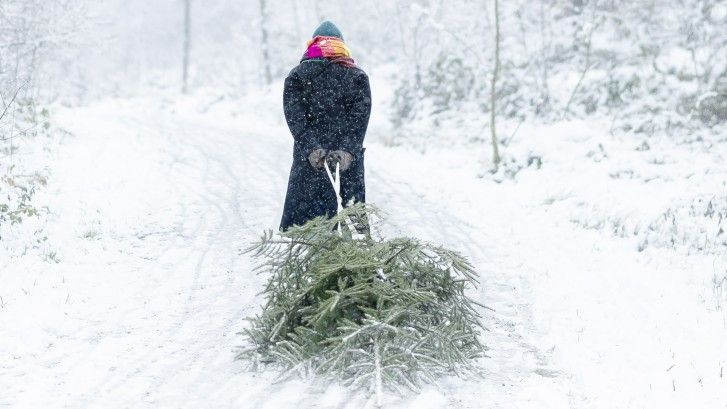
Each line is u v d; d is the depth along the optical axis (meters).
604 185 8.10
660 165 8.42
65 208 6.65
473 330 4.00
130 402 3.44
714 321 4.62
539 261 5.95
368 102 5.03
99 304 4.73
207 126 13.61
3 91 9.05
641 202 7.41
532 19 13.38
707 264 5.79
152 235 6.32
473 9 13.15
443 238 6.54
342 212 4.00
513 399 3.53
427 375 3.53
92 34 12.93
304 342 3.74
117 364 3.87
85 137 9.75
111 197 7.23
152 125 12.65
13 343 4.07
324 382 3.58
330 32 5.18
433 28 13.88
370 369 3.54
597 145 9.22
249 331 3.94
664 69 10.94
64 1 11.47
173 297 4.92
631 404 3.52
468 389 3.60
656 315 4.74
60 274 5.17
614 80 10.76
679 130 9.38
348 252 3.83
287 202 5.27
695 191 7.49
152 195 7.60
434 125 12.07
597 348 4.23
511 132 10.60
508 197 8.24
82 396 3.49
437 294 3.96
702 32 11.59
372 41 20.88
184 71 29.98
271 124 15.90
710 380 3.78
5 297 4.67
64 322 4.41
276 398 3.46
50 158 8.03
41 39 10.91
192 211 7.15
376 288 3.70
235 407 3.38
